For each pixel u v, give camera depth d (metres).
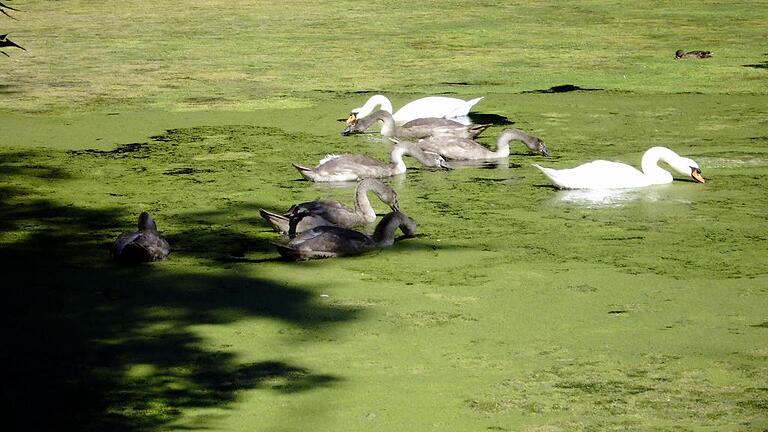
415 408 9.72
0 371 10.52
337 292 12.80
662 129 21.95
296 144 20.97
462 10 44.41
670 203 16.61
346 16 42.59
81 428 9.26
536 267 13.64
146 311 12.18
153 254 13.88
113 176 18.38
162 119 23.23
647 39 35.53
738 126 22.14
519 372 10.51
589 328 11.62
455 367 10.65
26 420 9.41
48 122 22.84
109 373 10.50
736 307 12.19
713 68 29.44
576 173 17.52
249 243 14.76
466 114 23.69
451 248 14.48
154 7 46.22
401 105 24.91
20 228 15.43
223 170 18.83
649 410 9.60
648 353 10.93
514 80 28.12
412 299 12.55
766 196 16.89
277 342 11.30
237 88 27.02
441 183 18.19
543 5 46.06
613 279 13.17
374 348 11.13
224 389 10.14
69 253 14.30
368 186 15.81
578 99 25.33
